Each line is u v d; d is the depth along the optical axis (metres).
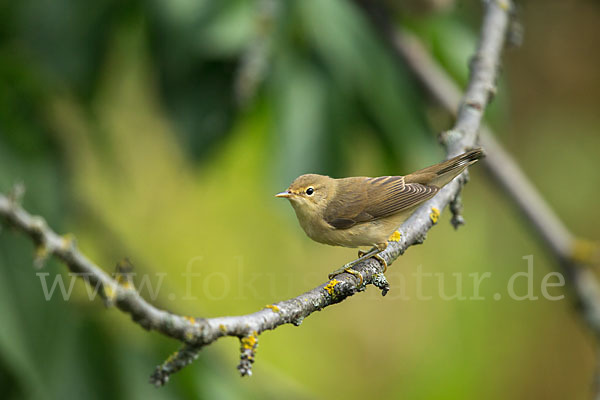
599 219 14.57
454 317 14.23
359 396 13.85
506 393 13.97
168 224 12.69
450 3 9.82
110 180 10.45
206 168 8.21
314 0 8.13
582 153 14.87
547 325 14.36
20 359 6.89
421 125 8.82
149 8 8.02
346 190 7.33
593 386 9.72
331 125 8.08
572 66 15.17
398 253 6.04
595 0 15.11
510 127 15.12
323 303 5.14
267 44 7.56
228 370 8.63
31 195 7.75
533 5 15.27
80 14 8.59
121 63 9.59
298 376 13.65
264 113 8.63
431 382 13.82
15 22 8.62
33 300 7.12
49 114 8.52
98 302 7.77
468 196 14.34
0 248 7.09
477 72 7.29
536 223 9.88
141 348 7.94
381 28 9.58
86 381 7.38
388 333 14.34
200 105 8.10
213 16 7.78
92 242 9.73
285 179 7.92
